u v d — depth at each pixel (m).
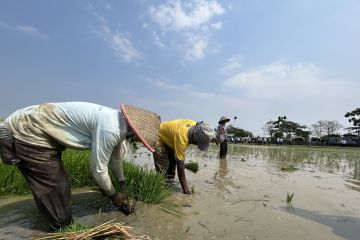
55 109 3.68
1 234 3.61
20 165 3.58
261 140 43.03
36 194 3.55
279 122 65.75
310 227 4.23
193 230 3.96
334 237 3.90
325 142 45.22
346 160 15.23
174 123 5.95
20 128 3.52
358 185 7.61
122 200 4.26
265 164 11.58
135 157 11.26
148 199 4.99
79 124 3.68
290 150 23.47
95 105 3.80
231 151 18.66
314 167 11.41
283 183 7.32
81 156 6.45
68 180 3.74
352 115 60.06
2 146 3.50
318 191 6.53
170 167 6.50
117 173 4.44
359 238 3.89
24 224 3.93
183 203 5.14
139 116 3.83
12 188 5.29
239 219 4.45
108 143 3.64
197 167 8.72
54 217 3.61
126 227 3.61
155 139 3.87
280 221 4.43
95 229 3.46
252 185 6.89
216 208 4.95
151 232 3.84
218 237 3.76
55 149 3.66
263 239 3.75
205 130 5.40
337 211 5.05
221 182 7.09
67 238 3.33
